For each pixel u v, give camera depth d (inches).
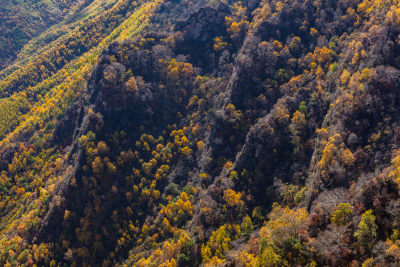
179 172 6441.9
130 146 6752.0
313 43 6589.6
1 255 5890.8
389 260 2240.4
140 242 5511.8
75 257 5502.0
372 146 3937.0
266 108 5999.0
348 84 4744.1
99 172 6131.9
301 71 6264.8
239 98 6250.0
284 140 5241.1
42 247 5713.6
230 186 5083.7
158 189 6259.8
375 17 5423.2
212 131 6259.8
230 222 4616.1
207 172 5895.7
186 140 6860.2
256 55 6451.8
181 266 4343.0
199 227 4773.6
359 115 4259.4
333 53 5994.1
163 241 5324.8
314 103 5388.8
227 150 5900.6
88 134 6505.9
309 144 5027.1
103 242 5610.2
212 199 5068.9
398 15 4571.9
